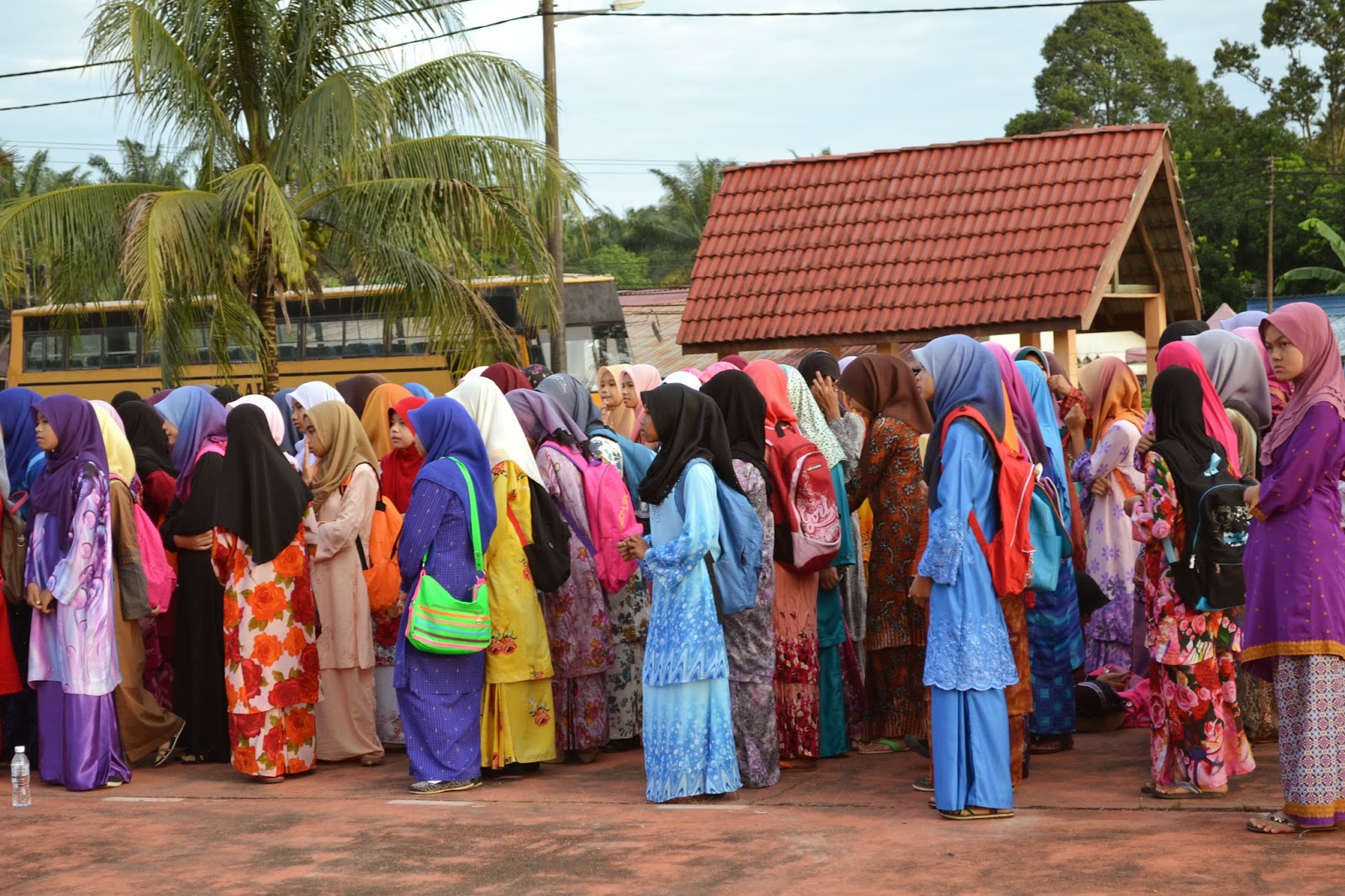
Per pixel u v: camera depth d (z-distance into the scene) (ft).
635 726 24.40
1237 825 17.25
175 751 25.02
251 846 18.30
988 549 18.28
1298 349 16.60
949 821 18.08
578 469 23.18
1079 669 24.77
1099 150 51.06
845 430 24.17
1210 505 18.11
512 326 68.90
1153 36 233.35
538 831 18.45
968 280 49.32
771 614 20.59
